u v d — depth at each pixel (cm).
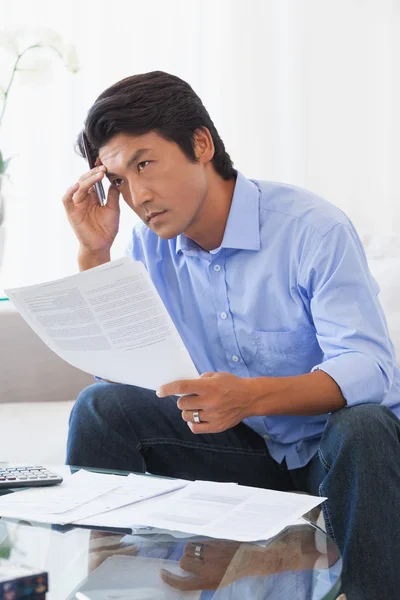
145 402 147
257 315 146
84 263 159
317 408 125
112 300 112
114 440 143
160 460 150
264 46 291
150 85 134
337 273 135
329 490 116
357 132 291
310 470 145
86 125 137
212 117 291
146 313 112
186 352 115
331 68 291
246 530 94
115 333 115
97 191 157
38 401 212
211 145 141
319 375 127
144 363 118
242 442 150
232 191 147
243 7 289
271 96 292
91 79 279
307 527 97
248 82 290
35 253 277
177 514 99
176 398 151
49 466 128
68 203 156
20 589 73
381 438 115
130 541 92
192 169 138
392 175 290
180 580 81
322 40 291
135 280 109
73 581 81
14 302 119
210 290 150
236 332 149
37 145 275
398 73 288
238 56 290
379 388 128
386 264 216
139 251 164
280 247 143
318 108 291
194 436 149
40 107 275
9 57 269
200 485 112
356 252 138
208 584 81
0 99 272
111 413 144
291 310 143
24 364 211
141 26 283
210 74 290
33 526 97
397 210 289
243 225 145
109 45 280
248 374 151
